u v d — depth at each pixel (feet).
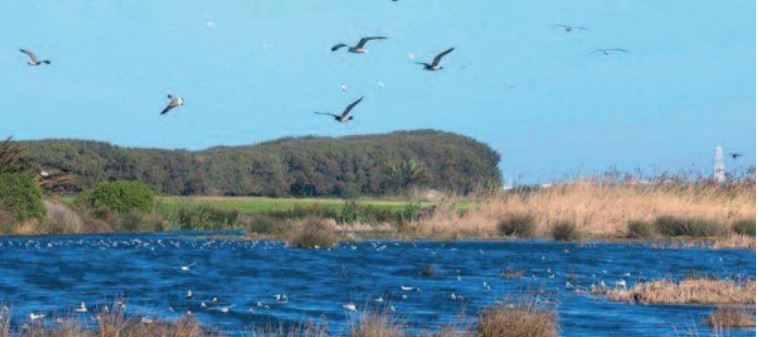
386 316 118.83
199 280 190.39
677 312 142.51
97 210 375.66
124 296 164.55
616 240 309.42
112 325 106.83
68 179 394.73
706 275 195.11
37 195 345.10
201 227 408.05
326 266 219.82
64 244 283.18
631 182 354.33
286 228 351.25
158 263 225.76
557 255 250.57
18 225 336.90
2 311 137.39
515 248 275.80
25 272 202.80
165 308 149.18
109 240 305.12
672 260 236.02
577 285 180.24
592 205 335.06
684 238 315.58
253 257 242.78
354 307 147.13
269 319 137.80
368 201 602.44
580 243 297.94
